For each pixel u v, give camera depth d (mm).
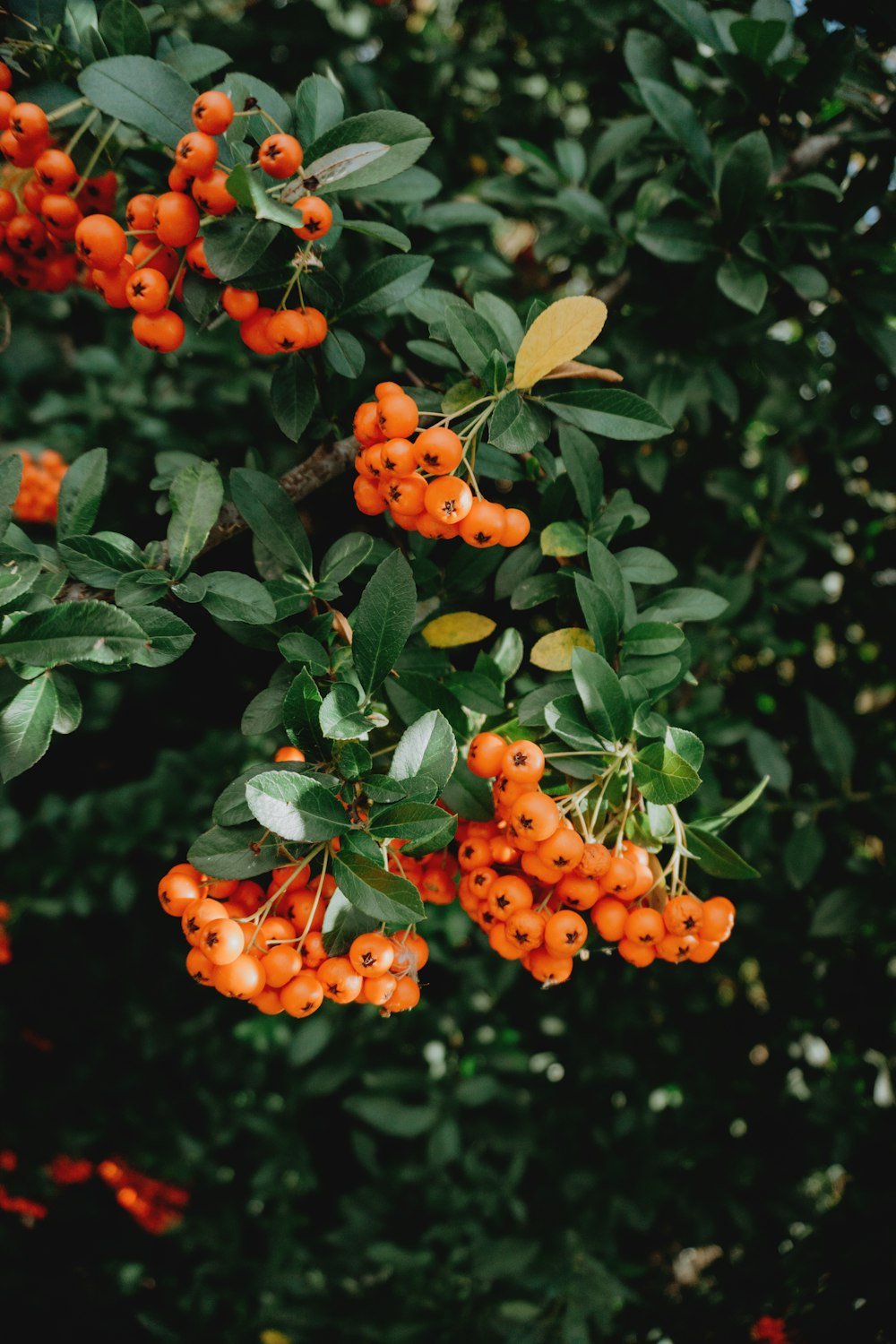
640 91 2203
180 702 3490
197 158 1285
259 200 1191
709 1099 3080
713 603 1690
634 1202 2992
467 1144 3223
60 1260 3387
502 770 1373
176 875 1389
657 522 2951
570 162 2625
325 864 1300
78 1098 3479
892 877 2625
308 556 1602
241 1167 3533
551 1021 3227
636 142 2422
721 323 2240
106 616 1269
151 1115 3488
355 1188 3682
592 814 1475
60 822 3365
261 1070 3412
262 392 3398
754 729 2641
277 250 1394
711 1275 3016
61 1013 3582
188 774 3270
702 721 2637
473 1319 2809
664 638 1556
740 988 3129
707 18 2027
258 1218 3383
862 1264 2473
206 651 3213
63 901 3279
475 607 2408
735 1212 2955
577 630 1605
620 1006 3131
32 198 1606
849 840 2812
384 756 1552
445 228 2400
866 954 2938
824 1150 3004
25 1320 3148
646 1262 3312
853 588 3008
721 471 2832
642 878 1437
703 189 2219
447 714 1535
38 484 2828
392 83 3152
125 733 3650
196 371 3408
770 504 2838
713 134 2268
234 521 1624
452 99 3238
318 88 1542
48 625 1271
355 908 1324
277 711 1509
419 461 1290
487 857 1468
